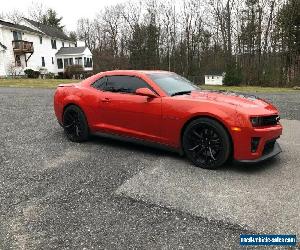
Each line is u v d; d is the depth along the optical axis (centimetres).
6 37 3922
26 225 309
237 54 3925
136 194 372
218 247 271
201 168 457
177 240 282
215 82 4016
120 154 527
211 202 350
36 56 4519
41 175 436
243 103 452
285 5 3466
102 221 314
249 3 3762
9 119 863
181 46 4728
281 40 3497
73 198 364
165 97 490
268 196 363
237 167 458
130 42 4947
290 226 300
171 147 491
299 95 1673
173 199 358
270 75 3434
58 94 629
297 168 454
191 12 4550
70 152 544
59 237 289
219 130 434
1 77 3722
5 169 461
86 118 586
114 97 543
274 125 458
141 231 296
